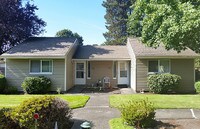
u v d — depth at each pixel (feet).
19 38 92.38
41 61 67.05
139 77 66.49
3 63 89.45
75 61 78.79
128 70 80.12
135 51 68.18
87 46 89.97
